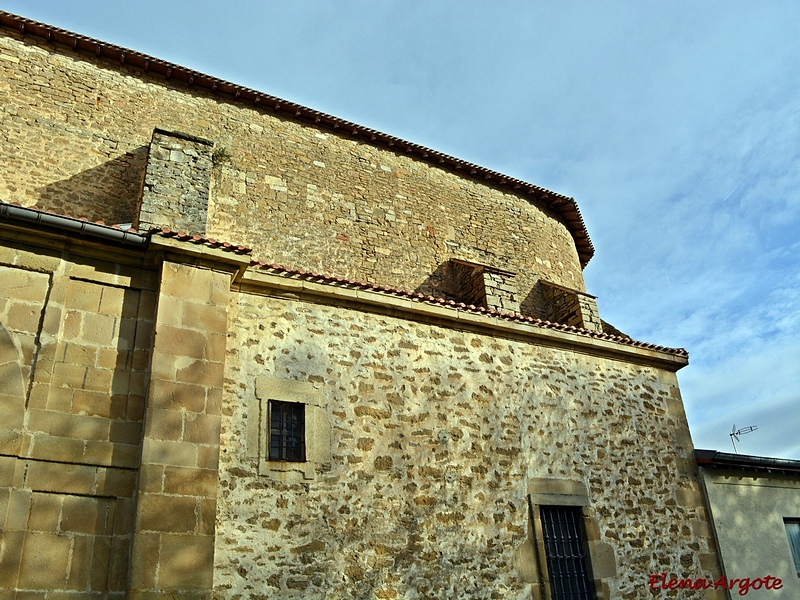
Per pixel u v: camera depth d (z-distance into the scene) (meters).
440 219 15.45
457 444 8.16
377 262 13.96
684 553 9.27
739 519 10.06
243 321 7.44
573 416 9.34
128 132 12.59
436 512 7.61
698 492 9.97
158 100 13.16
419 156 15.95
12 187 11.09
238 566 6.21
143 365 6.52
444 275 14.66
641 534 9.02
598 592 8.23
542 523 8.41
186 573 5.68
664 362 10.77
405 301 8.55
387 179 15.15
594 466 9.12
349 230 13.95
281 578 6.38
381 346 8.22
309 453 7.09
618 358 10.36
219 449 6.46
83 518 5.71
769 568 9.91
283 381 7.34
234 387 7.02
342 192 14.30
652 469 9.67
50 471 5.73
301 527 6.70
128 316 6.68
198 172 10.57
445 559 7.43
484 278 12.90
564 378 9.57
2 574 5.20
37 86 12.05
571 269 17.73
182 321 6.73
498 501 8.11
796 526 10.77
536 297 15.84
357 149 15.12
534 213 17.42
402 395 8.05
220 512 6.35
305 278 7.96
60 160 11.72
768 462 10.63
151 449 6.01
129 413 6.27
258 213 13.02
